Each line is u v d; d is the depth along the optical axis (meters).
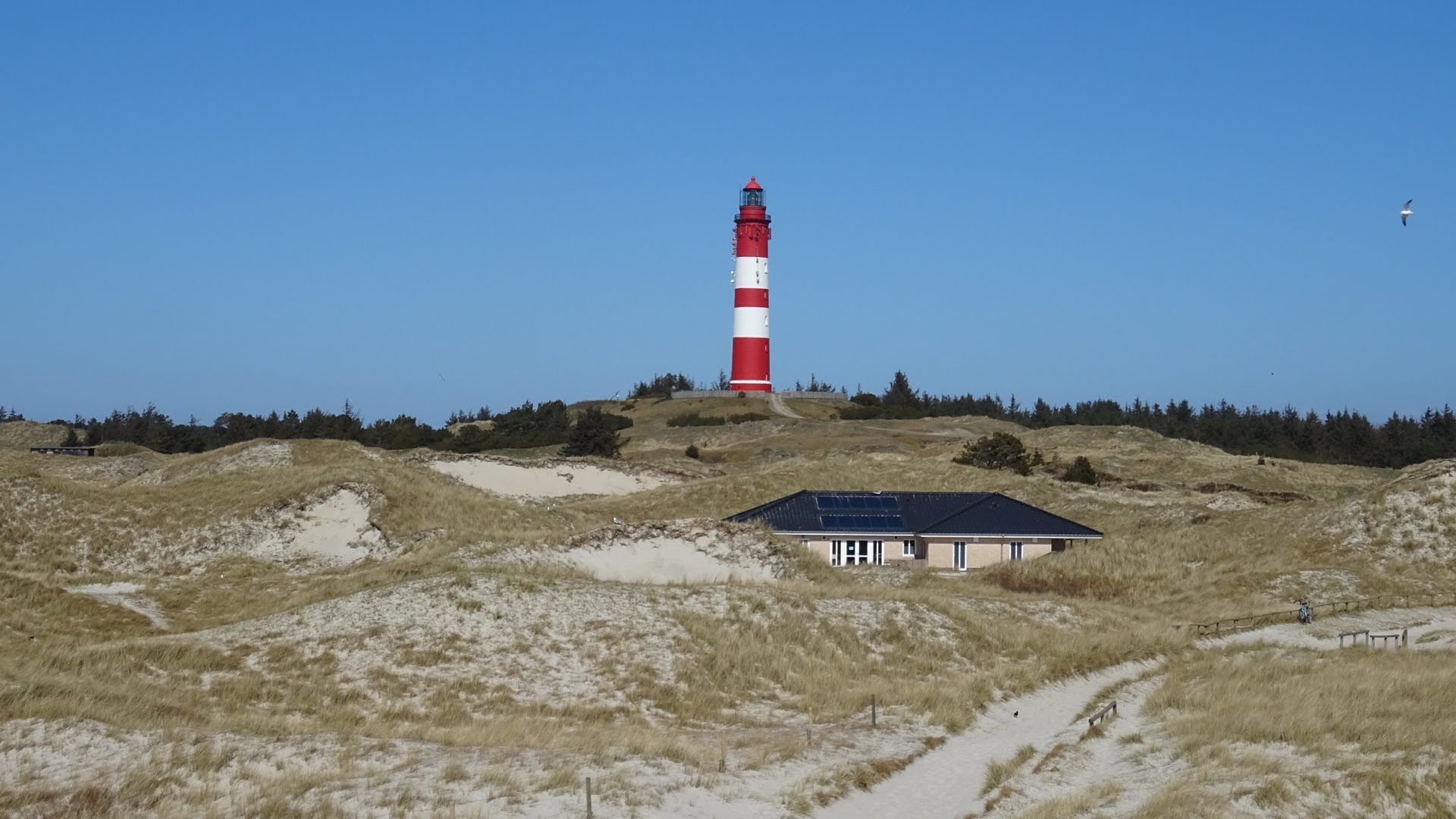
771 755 33.72
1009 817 29.34
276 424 183.00
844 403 192.12
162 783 27.23
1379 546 71.75
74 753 28.58
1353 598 65.31
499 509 77.19
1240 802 29.28
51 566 60.75
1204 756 33.94
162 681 38.59
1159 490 110.56
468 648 43.38
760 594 52.38
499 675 41.81
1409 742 33.38
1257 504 98.31
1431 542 70.81
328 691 39.19
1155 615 63.22
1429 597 64.81
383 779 28.38
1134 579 72.31
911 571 72.25
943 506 80.31
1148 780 32.78
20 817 25.11
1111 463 132.50
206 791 27.08
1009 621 56.62
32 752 28.33
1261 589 67.88
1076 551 76.06
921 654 49.75
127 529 65.75
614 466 109.19
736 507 94.75
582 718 38.78
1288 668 47.00
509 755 31.34
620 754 32.09
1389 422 188.88
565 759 30.97
